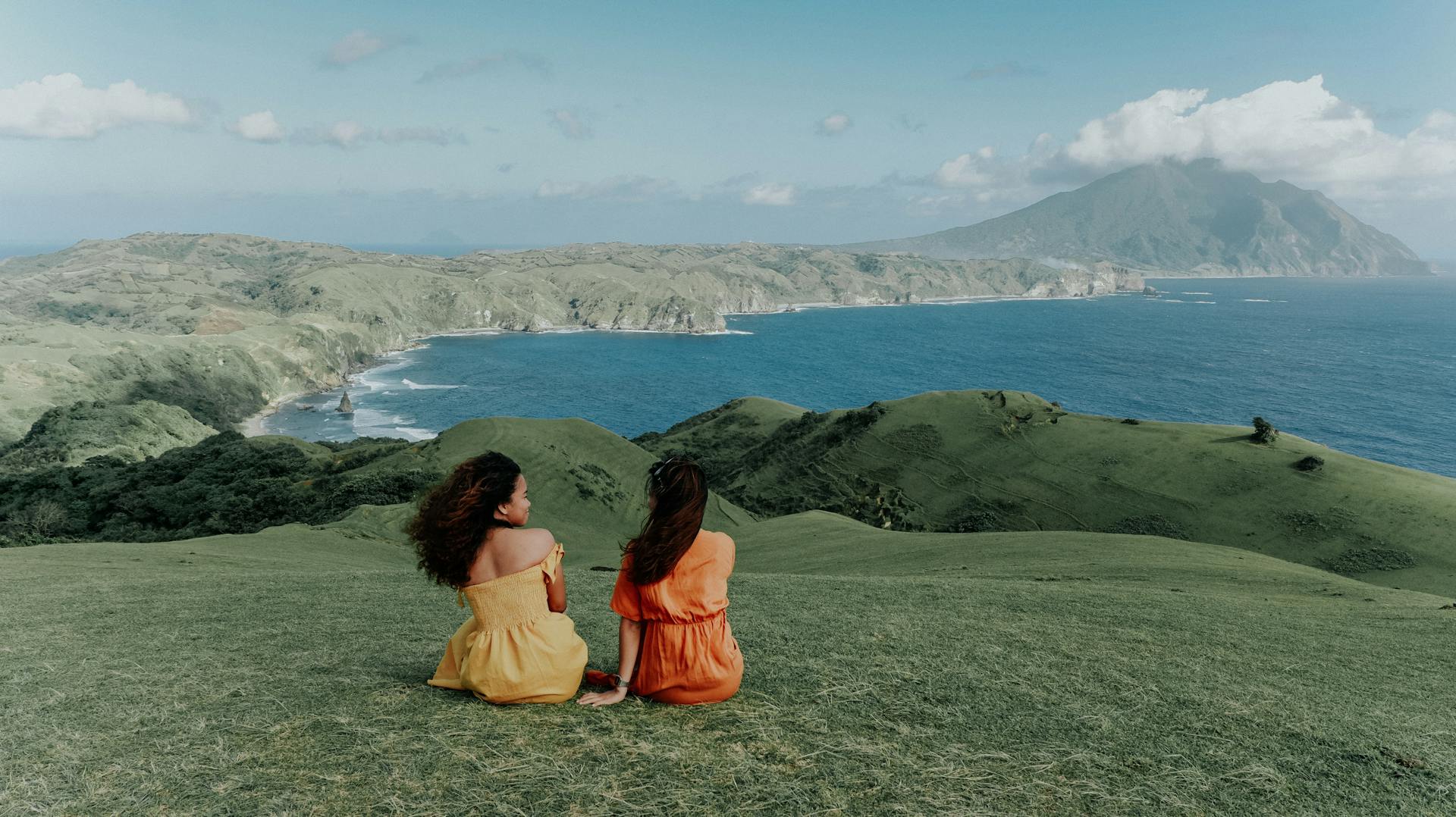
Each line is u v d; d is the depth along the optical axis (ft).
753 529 169.68
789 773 13.38
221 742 14.03
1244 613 44.78
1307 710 19.47
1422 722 19.81
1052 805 12.70
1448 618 45.96
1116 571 82.84
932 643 24.56
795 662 20.94
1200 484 251.39
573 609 33.45
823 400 654.53
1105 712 17.76
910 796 12.73
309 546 119.03
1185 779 14.08
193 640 24.57
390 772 12.84
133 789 12.10
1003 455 303.07
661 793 12.46
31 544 125.70
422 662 21.09
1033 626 31.55
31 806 11.44
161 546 93.45
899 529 263.70
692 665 16.35
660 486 16.25
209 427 506.07
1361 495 221.25
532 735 14.56
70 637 25.07
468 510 15.75
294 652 22.41
